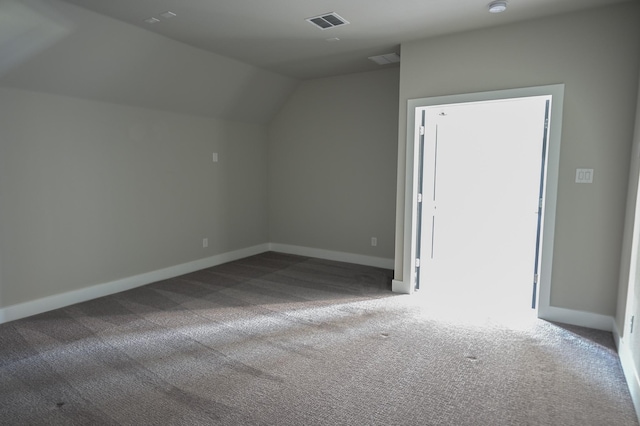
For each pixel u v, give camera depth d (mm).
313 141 5551
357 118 5137
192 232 4922
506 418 2002
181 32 3523
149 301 3797
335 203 5453
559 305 3277
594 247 3105
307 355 2688
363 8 2984
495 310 3549
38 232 3441
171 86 4230
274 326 3191
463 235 4785
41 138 3410
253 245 5895
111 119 3932
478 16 3133
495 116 4484
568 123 3123
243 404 2121
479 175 4629
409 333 3051
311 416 2018
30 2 2719
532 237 4477
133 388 2273
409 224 3949
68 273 3684
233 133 5406
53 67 3248
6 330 3092
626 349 2469
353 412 2053
